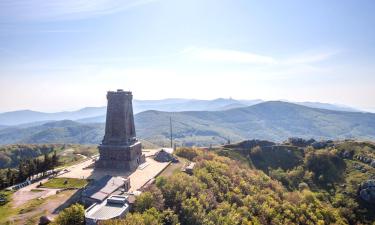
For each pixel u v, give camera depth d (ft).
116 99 413.80
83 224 233.76
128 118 427.74
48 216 250.78
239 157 629.51
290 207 379.14
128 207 261.24
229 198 351.87
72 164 455.63
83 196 279.28
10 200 295.28
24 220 246.06
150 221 238.68
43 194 309.63
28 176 380.78
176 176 341.00
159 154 481.05
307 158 603.67
